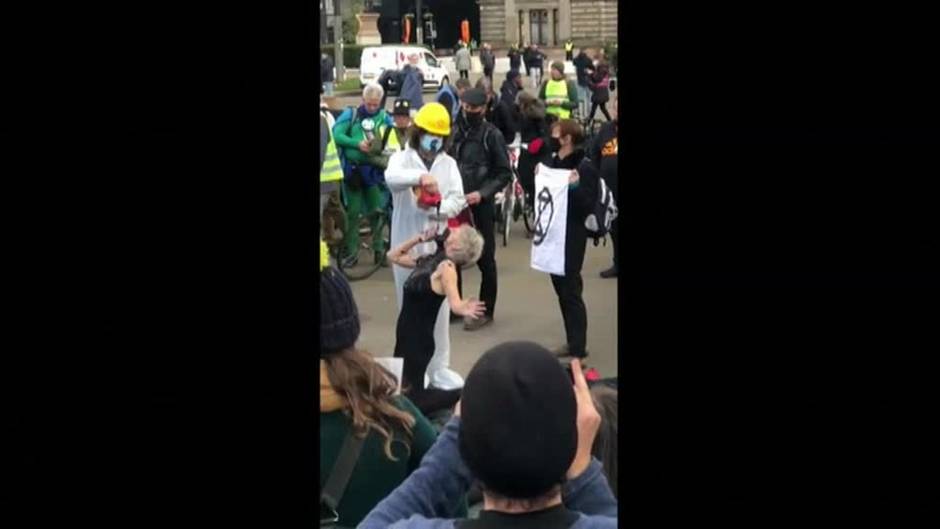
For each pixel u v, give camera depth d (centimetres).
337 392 352
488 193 1007
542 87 1973
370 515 312
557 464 261
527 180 1362
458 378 665
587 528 265
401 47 3722
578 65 3186
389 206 1214
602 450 364
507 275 1267
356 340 361
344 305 357
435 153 873
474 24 7375
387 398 362
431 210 867
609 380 423
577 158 900
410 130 875
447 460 315
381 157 1177
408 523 277
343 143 1173
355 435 354
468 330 1042
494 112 1475
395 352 573
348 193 1182
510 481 261
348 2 5466
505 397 261
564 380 265
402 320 572
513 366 263
